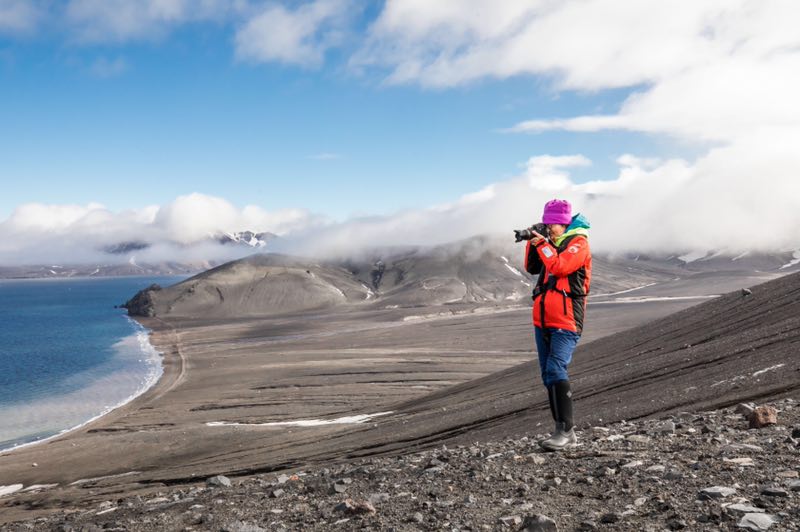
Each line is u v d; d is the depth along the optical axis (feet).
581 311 24.25
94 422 262.26
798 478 16.63
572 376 134.62
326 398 283.38
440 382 316.40
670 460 20.43
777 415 26.86
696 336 130.11
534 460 23.30
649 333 154.10
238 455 132.05
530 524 15.58
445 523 17.15
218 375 380.99
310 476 32.94
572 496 18.21
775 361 57.82
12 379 392.47
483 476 22.07
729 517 14.29
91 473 157.48
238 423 235.40
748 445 20.90
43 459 179.11
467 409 119.03
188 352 522.88
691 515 14.97
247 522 20.79
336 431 142.41
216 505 25.32
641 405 57.93
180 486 98.32
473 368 363.56
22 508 108.17
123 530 23.35
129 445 181.88
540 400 95.14
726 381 55.47
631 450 23.06
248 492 28.30
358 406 254.88
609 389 92.94
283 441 143.33
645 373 94.99
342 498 22.86
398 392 291.99
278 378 353.51
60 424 264.52
